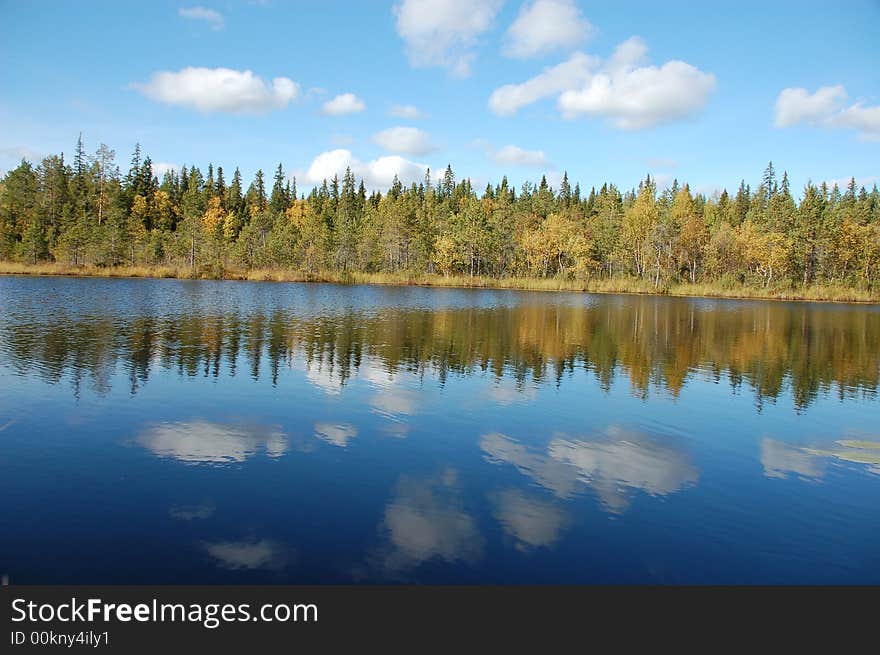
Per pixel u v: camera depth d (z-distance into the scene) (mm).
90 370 18172
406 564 7660
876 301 80812
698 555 8273
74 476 10109
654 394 18172
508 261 99500
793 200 103000
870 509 10023
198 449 11617
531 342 28391
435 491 10016
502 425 14117
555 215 103062
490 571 7605
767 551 8477
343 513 9016
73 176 95562
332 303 47562
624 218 99562
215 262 80250
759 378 21562
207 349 22688
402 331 30594
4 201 84375
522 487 10359
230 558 7633
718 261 92250
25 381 16531
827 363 25453
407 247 94188
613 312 48844
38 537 8016
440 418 14500
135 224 82938
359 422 13836
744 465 12062
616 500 10000
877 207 125438
